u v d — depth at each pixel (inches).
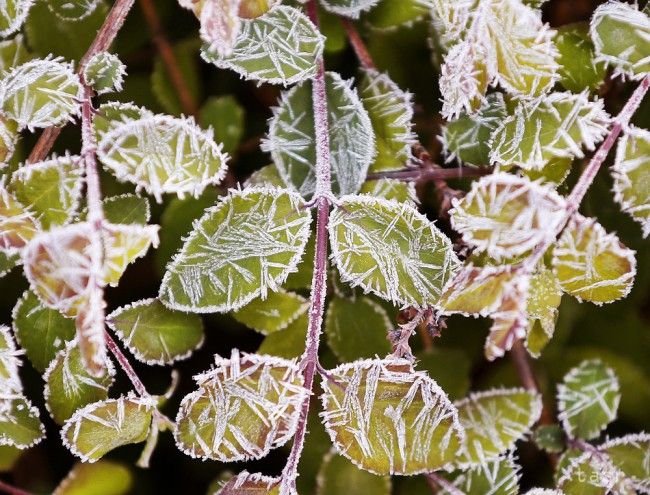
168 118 9.1
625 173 9.1
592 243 8.9
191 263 9.1
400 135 9.8
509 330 8.7
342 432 9.1
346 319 10.1
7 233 9.0
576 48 9.7
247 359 9.0
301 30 9.4
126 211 9.6
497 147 9.3
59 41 10.1
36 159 9.5
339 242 9.1
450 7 9.0
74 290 8.7
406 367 9.1
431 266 9.1
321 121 9.4
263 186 9.7
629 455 9.9
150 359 9.5
